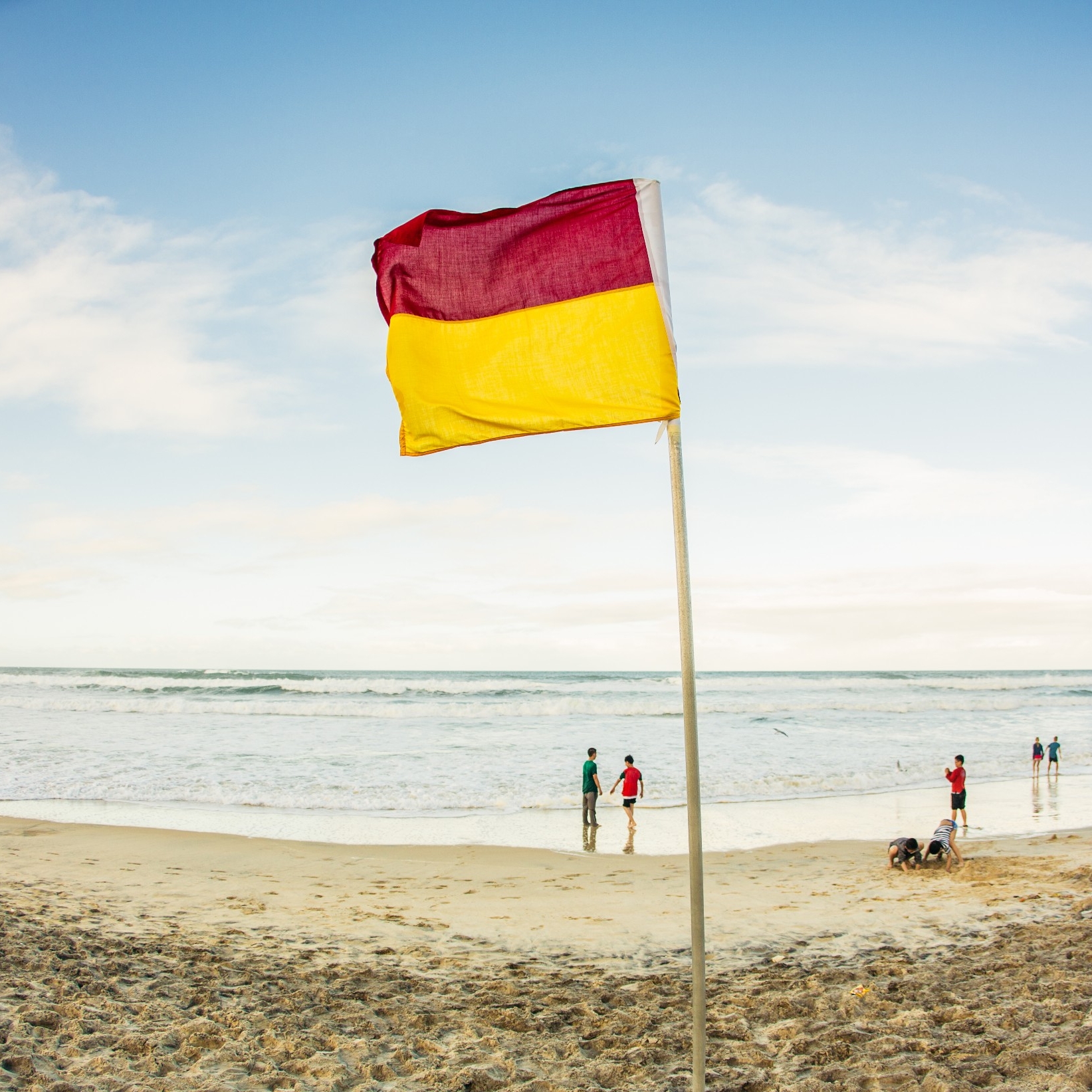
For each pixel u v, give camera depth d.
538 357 4.14
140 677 59.34
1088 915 8.87
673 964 7.82
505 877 11.75
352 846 13.61
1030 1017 5.84
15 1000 6.09
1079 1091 4.65
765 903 10.27
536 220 4.27
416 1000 6.66
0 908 9.25
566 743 26.53
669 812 16.73
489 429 4.17
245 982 6.93
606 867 12.38
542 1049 5.69
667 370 3.91
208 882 11.16
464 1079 5.21
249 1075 5.14
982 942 8.15
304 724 31.98
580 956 8.07
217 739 27.00
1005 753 25.67
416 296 4.40
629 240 4.12
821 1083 5.00
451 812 16.62
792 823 15.80
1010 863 12.25
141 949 7.77
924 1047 5.46
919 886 11.05
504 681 57.44
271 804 17.17
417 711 36.94
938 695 51.38
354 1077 5.20
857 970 7.38
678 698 47.41
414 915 9.72
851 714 38.00
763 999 6.64
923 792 19.23
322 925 9.16
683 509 3.75
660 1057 5.52
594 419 3.97
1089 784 20.89
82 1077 4.96
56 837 13.84
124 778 19.53
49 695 44.66
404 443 4.35
